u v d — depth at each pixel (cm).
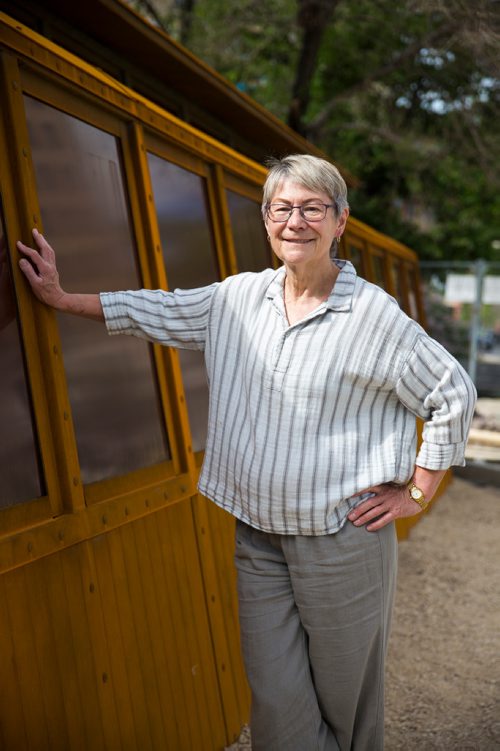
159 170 315
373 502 213
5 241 214
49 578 215
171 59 424
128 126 289
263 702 222
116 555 246
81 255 251
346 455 209
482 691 384
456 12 681
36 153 232
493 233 1552
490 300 1414
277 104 1183
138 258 286
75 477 230
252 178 410
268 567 225
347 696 226
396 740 337
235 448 217
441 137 1182
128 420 270
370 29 1066
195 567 296
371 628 221
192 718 276
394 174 1332
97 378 253
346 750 235
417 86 1143
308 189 204
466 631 462
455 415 208
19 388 216
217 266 359
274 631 224
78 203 252
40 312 223
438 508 766
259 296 219
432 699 376
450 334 1473
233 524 341
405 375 208
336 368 206
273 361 210
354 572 215
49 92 240
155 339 233
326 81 1200
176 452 299
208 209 359
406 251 898
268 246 437
